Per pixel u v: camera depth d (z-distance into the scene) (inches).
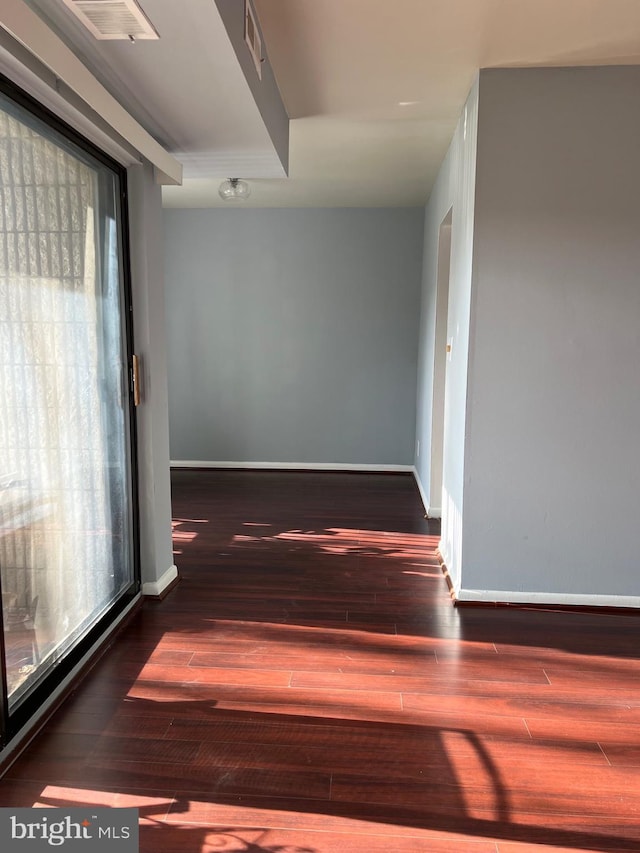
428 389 187.5
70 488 89.9
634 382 111.0
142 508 115.1
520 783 69.4
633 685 89.5
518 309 111.0
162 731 77.7
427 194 201.5
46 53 63.5
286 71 109.1
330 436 236.5
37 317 79.9
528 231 109.2
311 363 233.3
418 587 124.9
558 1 85.0
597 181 107.3
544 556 115.9
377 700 84.8
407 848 60.6
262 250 229.0
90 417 96.2
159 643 100.2
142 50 76.5
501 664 94.8
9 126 71.9
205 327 234.4
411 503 191.5
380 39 96.9
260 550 146.1
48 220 82.4
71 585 90.6
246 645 99.8
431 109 126.3
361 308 229.1
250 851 59.9
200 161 127.8
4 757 71.1
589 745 76.0
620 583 115.4
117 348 107.0
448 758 73.3
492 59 103.3
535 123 106.9
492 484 115.0
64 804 65.6
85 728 78.2
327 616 110.8
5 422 72.8
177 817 64.0
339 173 175.5
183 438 240.8
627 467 113.0
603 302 109.7
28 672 79.1
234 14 76.4
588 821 64.2
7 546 73.8
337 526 166.6
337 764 72.0
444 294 171.2
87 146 91.3
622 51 100.0
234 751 74.1
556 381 112.0
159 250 116.8
